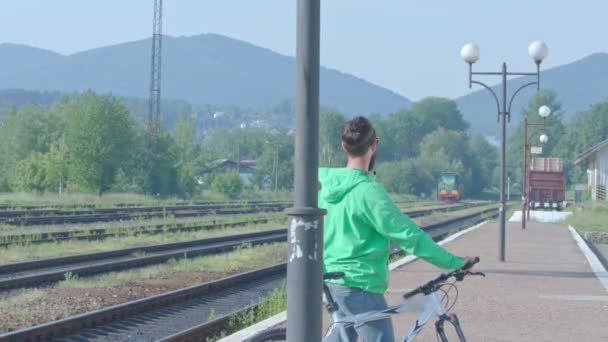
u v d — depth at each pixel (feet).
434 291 23.93
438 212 291.38
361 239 22.38
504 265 82.99
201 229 151.84
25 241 108.99
